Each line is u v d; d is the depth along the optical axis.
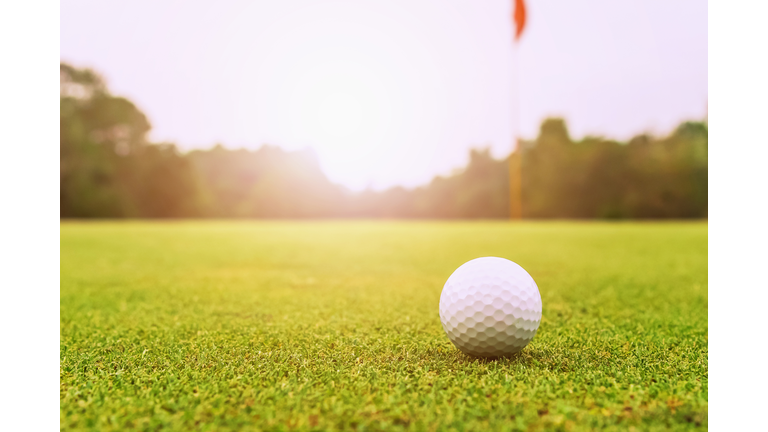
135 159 26.09
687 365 2.44
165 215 26.41
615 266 6.46
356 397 2.00
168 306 4.01
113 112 25.39
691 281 5.24
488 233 12.36
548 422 1.80
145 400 2.02
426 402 1.94
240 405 1.95
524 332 2.55
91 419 1.86
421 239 10.74
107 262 6.91
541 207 26.56
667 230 13.19
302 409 1.90
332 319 3.50
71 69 24.77
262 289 4.85
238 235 11.70
